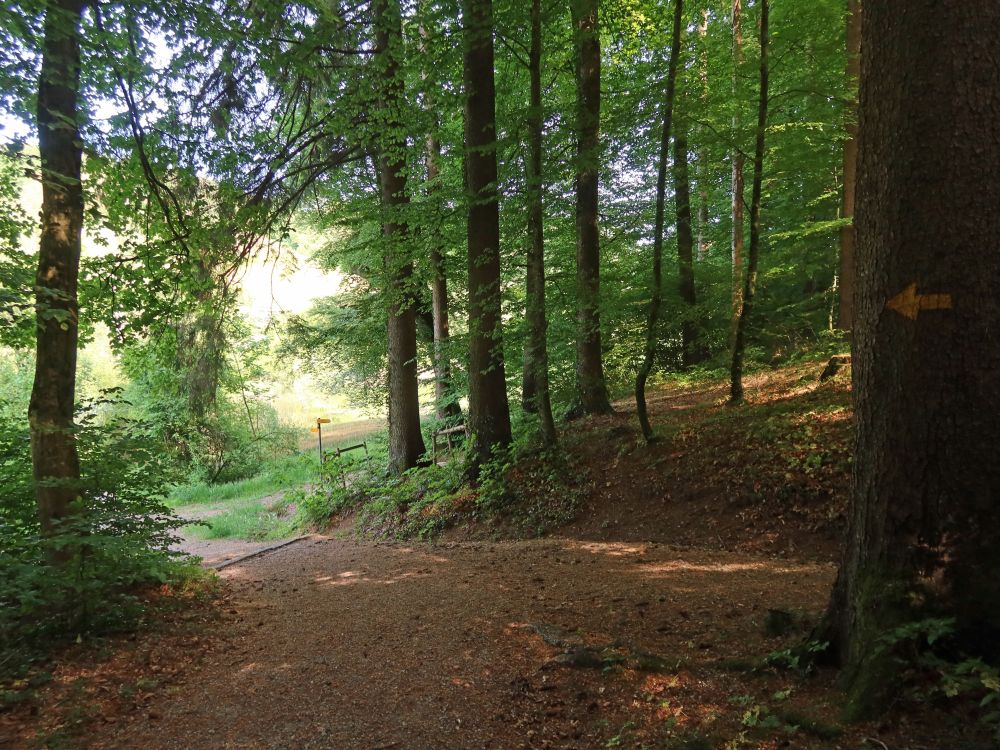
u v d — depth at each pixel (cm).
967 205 296
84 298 914
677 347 1711
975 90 294
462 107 1199
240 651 514
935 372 303
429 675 442
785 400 1038
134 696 417
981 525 294
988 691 268
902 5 311
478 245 1106
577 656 434
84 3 702
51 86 655
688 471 909
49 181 628
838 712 304
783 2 1097
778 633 436
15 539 568
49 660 461
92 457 664
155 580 679
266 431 2427
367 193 1541
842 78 1026
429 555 916
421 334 1894
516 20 972
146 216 998
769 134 1049
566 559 775
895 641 294
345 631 558
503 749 341
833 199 1445
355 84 1162
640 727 343
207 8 754
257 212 1195
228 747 354
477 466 1160
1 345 805
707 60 1153
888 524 320
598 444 1098
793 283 1689
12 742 350
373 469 1538
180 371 1562
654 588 612
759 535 749
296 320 1647
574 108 991
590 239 1160
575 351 1427
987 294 295
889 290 319
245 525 1556
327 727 374
